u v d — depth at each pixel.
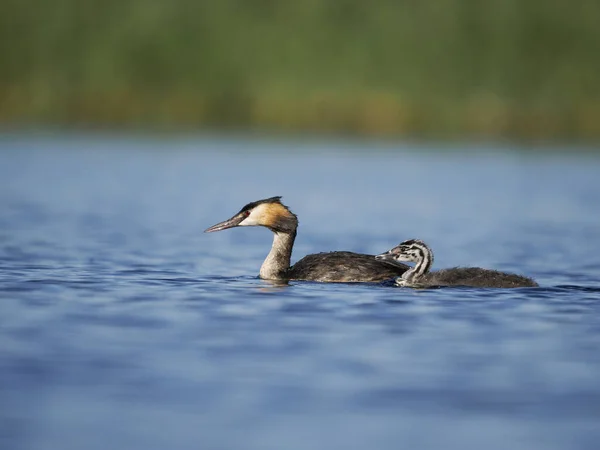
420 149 46.94
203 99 51.97
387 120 49.62
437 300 13.71
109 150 44.62
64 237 21.23
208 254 19.31
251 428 8.59
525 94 50.88
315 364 10.40
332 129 50.03
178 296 13.93
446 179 36.00
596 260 19.03
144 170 37.59
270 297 13.90
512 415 8.95
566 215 27.02
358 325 12.13
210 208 27.66
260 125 50.91
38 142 47.16
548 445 8.30
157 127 51.72
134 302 13.41
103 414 8.87
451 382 9.84
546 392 9.57
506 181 35.50
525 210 28.00
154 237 21.81
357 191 32.03
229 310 12.93
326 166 39.66
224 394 9.40
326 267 15.53
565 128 49.06
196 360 10.47
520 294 14.25
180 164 39.81
